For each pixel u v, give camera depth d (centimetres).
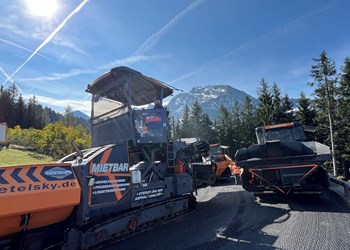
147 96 695
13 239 364
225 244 443
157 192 584
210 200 858
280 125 965
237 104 4872
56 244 406
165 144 656
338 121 2531
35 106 7675
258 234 482
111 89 636
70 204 382
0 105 6450
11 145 2292
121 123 596
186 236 500
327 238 432
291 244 419
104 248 459
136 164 603
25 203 330
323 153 674
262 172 756
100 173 446
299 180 700
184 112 5741
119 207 476
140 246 462
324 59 2533
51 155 2109
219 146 1525
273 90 3453
